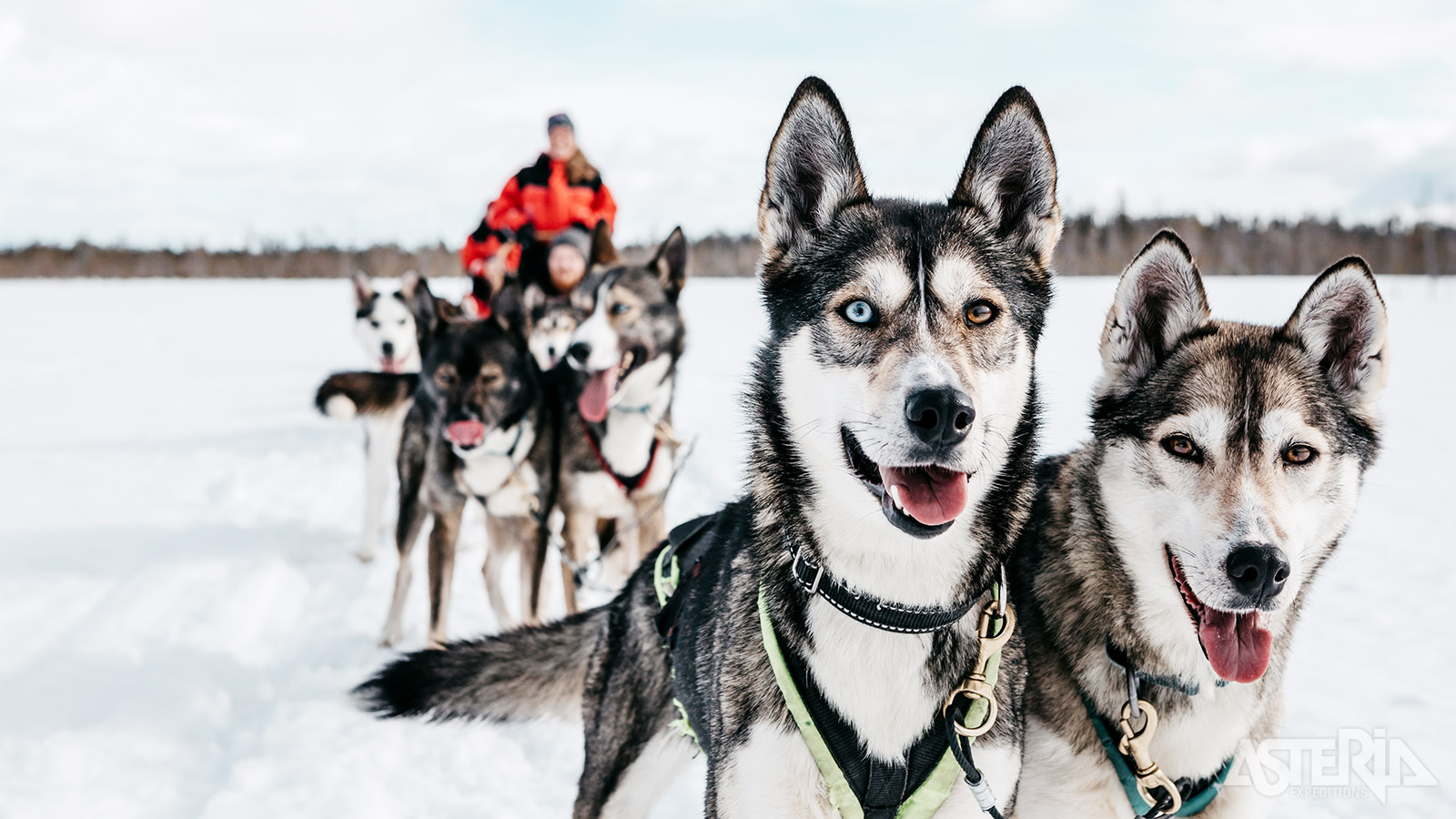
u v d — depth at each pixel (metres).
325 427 8.56
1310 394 2.03
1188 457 1.99
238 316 22.98
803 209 1.93
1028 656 2.14
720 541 2.07
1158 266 2.17
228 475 6.62
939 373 1.60
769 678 1.74
